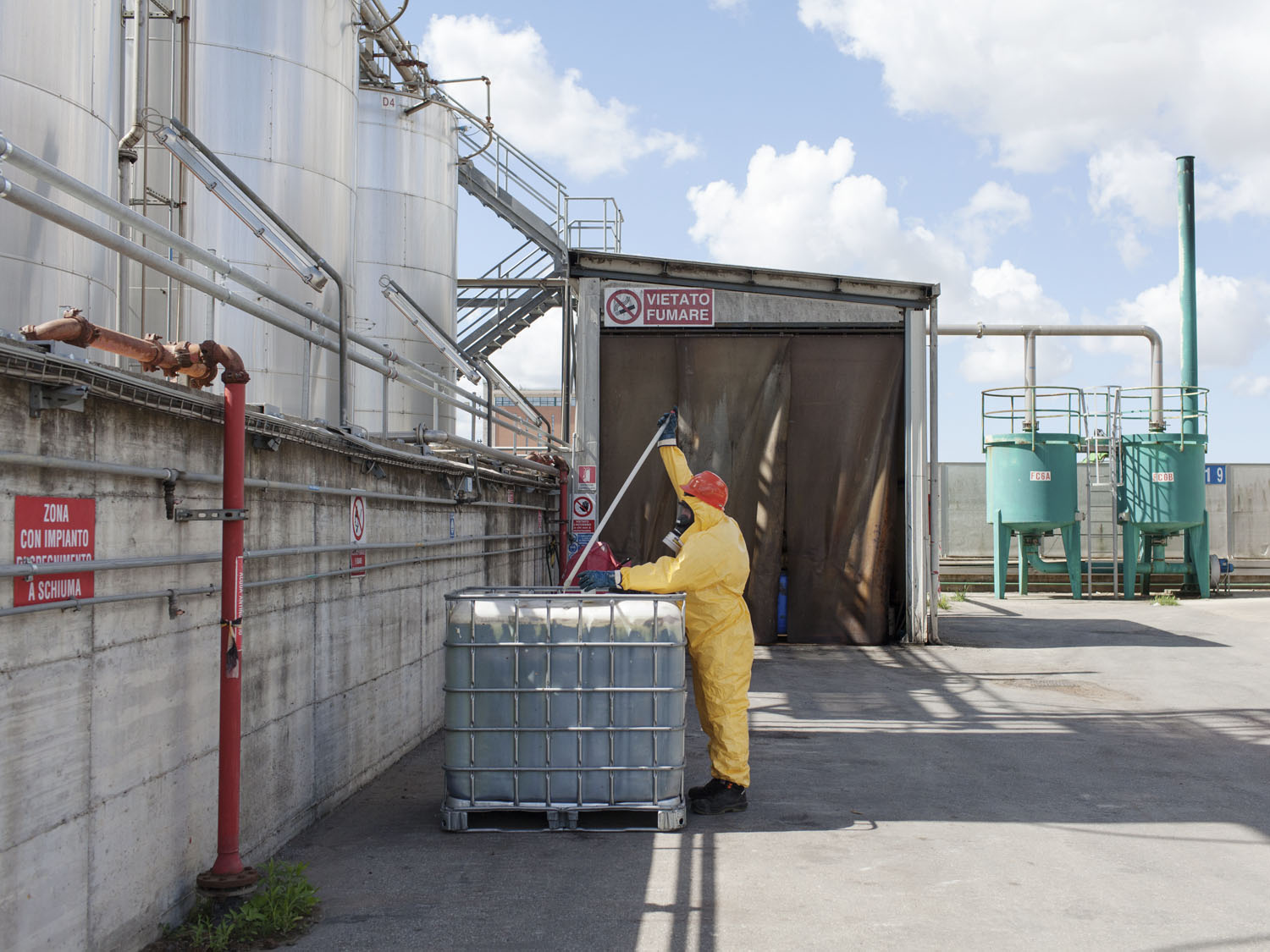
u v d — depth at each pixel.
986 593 21.77
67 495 3.23
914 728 8.40
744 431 13.73
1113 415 20.31
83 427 3.33
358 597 6.20
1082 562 21.83
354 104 9.98
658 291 13.73
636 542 13.62
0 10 5.21
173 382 4.07
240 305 4.34
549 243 19.52
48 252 5.45
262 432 4.61
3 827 2.90
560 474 12.73
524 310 20.11
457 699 5.52
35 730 3.05
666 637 5.55
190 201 8.51
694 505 5.96
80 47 5.69
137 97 6.79
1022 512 19.75
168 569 3.92
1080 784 6.60
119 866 3.55
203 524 4.21
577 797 5.51
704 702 6.05
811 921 4.27
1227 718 8.77
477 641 5.53
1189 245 23.06
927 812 5.98
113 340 3.55
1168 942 4.05
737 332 13.75
